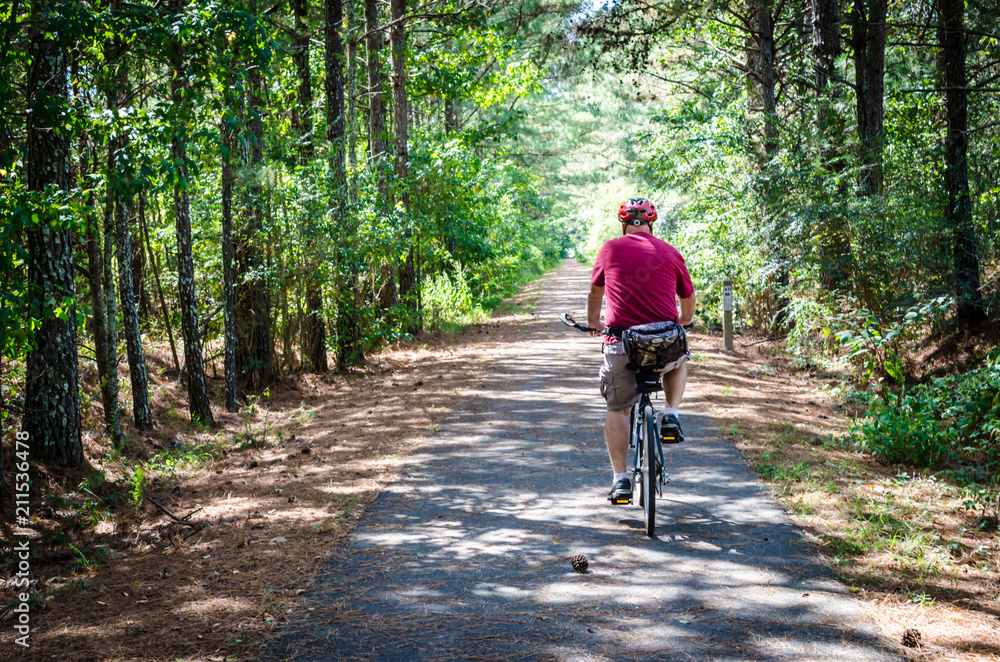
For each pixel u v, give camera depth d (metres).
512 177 29.69
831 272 10.76
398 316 14.62
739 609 3.99
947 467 6.59
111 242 8.54
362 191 13.45
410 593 4.31
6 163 5.67
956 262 10.39
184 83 6.41
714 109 14.99
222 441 8.37
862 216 10.36
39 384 6.60
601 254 5.20
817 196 11.10
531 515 5.56
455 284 20.81
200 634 3.91
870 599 4.07
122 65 6.49
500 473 6.65
